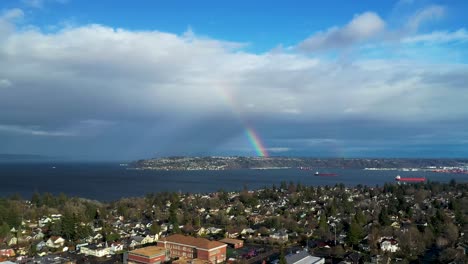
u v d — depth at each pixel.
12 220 187.88
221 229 191.38
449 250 133.38
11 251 145.12
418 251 143.88
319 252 147.50
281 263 120.75
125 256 137.00
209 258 135.00
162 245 146.38
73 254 148.00
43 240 167.50
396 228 175.88
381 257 132.75
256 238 170.50
